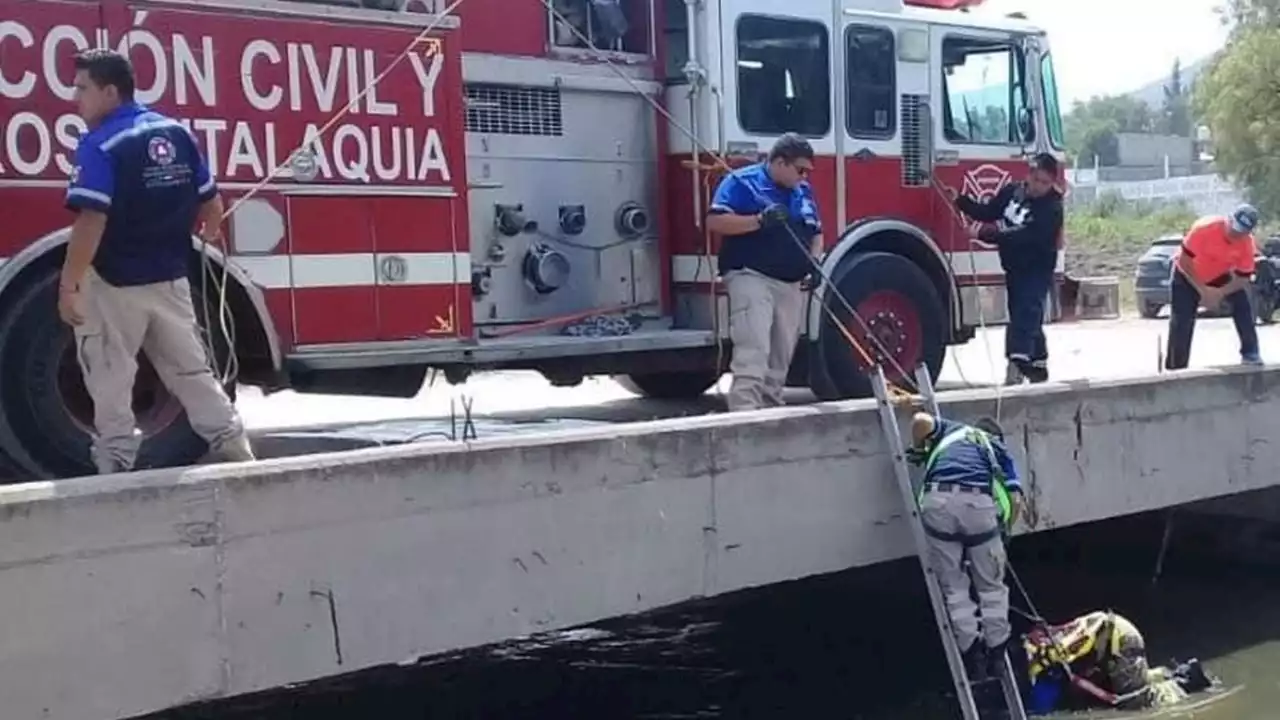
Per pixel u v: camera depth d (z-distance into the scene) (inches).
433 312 294.2
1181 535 436.5
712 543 267.7
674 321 363.3
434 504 228.4
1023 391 321.1
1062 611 398.0
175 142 218.7
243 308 269.1
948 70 398.3
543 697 332.2
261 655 210.4
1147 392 348.2
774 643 380.2
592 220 348.8
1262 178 1668.3
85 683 194.1
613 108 352.2
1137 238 1697.8
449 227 295.7
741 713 322.0
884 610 414.3
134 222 214.7
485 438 241.3
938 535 289.6
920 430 294.8
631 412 411.2
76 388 254.4
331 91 277.1
